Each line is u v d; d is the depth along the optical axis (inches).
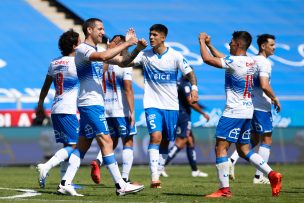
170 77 1056.2
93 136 894.4
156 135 1053.2
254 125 1212.5
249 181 1296.8
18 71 2480.3
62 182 914.7
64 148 992.2
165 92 1058.1
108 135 894.4
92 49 862.5
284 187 1122.7
